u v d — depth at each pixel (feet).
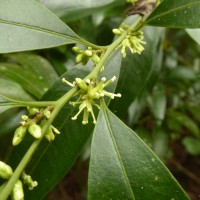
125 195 0.24
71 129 0.28
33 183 0.22
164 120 0.58
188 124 0.60
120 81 0.36
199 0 0.26
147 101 0.54
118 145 0.24
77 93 0.25
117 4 0.39
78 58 0.27
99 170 0.24
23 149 0.28
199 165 0.83
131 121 0.48
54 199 0.75
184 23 0.27
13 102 0.23
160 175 0.24
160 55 0.46
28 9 0.26
